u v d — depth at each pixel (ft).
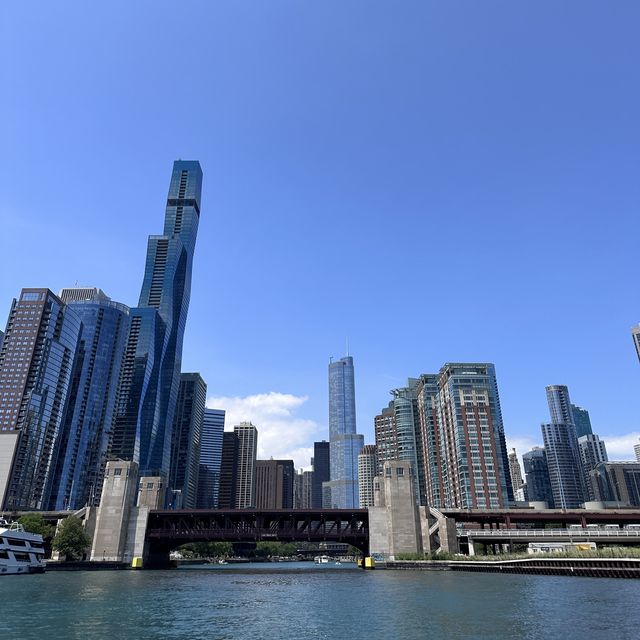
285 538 449.89
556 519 444.55
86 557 433.89
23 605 176.65
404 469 444.96
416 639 120.26
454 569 376.89
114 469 457.27
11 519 483.51
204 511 456.04
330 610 171.01
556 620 142.00
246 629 136.36
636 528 438.40
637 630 126.00
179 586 269.85
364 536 446.60
